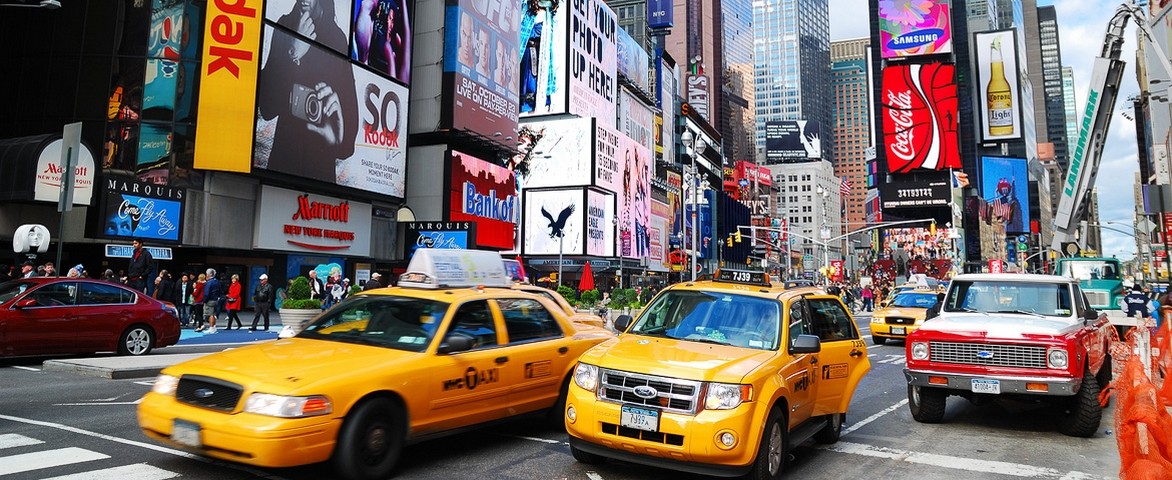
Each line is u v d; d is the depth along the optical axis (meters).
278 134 30.17
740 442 5.42
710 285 7.52
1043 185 180.75
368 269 35.59
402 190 38.47
